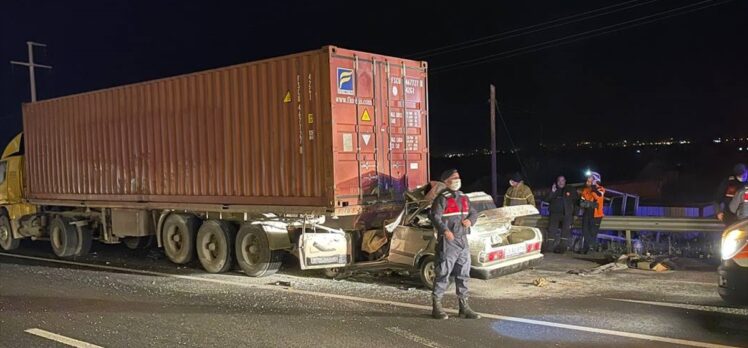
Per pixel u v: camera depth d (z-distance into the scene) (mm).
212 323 7449
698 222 11047
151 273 11352
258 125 10352
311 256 9719
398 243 9273
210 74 11078
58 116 14508
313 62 9578
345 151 9570
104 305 8625
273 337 6754
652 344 6105
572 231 12789
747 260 6352
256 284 9922
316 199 9609
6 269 12289
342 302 8336
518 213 8742
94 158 13602
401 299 8406
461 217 7242
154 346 6566
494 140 21359
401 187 10539
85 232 14023
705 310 7387
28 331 7312
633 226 11617
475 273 8438
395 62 10469
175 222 12023
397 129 10484
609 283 9148
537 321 7062
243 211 10648
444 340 6426
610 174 44312
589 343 6188
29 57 32125
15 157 15828
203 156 11266
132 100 12625
